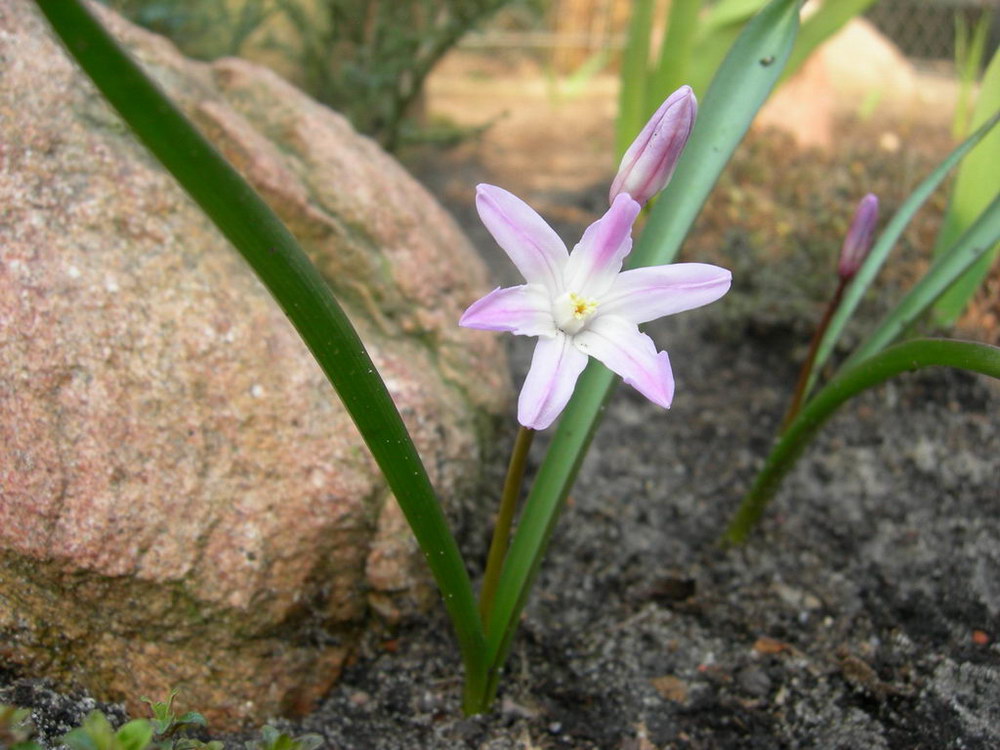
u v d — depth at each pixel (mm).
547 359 126
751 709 183
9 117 175
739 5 310
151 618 160
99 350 164
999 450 241
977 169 233
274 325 183
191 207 186
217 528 163
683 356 289
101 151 180
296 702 174
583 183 406
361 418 129
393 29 356
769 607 207
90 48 95
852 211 315
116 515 156
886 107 488
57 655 158
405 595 186
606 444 255
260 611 166
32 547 151
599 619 204
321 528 172
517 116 495
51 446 155
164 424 165
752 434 260
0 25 183
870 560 218
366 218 218
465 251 250
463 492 202
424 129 419
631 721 180
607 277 132
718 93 172
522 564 165
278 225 113
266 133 222
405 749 171
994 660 186
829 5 301
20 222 168
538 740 175
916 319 188
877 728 177
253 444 171
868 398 264
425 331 217
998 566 209
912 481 238
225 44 351
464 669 183
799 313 280
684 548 224
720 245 311
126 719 160
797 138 401
